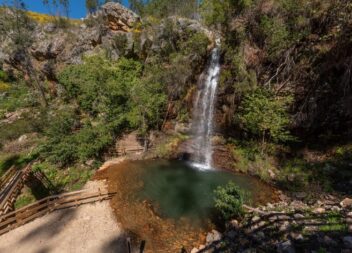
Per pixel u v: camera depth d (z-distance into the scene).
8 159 18.45
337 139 14.05
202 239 9.74
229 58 17.97
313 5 13.45
